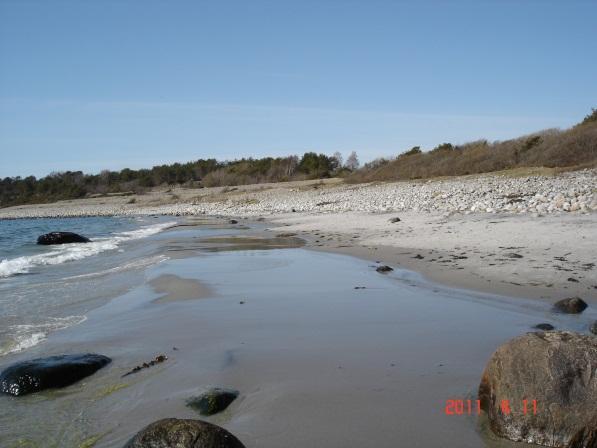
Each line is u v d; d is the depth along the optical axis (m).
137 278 11.12
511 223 15.14
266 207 41.38
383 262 11.70
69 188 95.31
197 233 22.95
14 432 4.14
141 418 4.28
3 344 6.46
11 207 83.00
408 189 36.50
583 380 3.67
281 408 4.29
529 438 3.67
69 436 4.05
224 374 5.13
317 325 6.79
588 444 3.53
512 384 3.81
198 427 3.34
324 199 40.44
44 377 5.00
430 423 3.96
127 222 39.78
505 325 6.48
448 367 5.10
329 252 13.97
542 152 41.16
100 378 5.24
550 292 7.95
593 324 5.98
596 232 12.34
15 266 13.86
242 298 8.59
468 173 44.88
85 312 8.10
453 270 10.02
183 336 6.55
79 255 16.14
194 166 105.62
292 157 89.19
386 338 6.11
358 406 4.28
